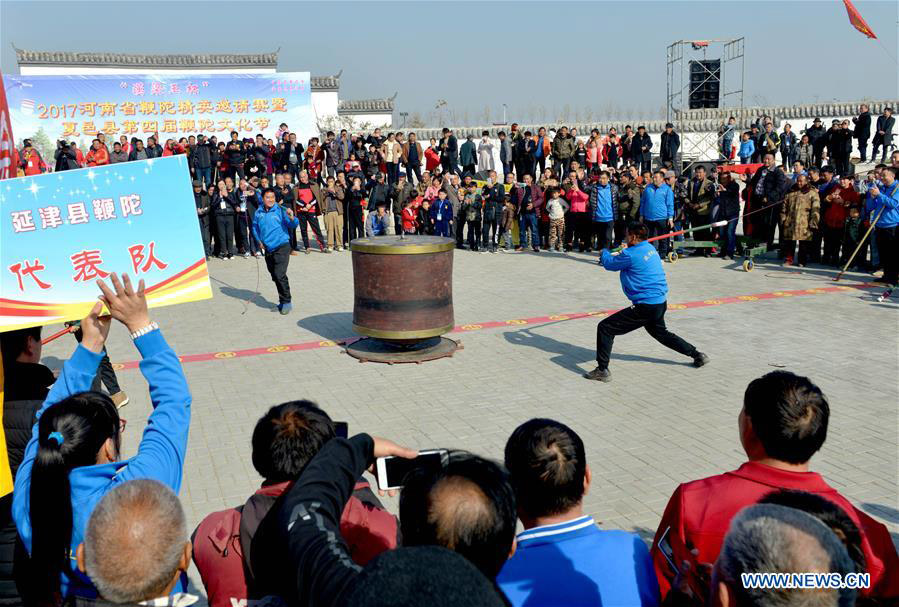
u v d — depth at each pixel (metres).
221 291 14.42
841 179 15.10
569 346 9.99
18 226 2.81
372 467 2.34
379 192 19.31
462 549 1.76
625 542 2.31
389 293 9.18
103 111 25.48
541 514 2.34
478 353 9.77
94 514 1.99
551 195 18.25
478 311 12.27
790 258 15.66
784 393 2.59
